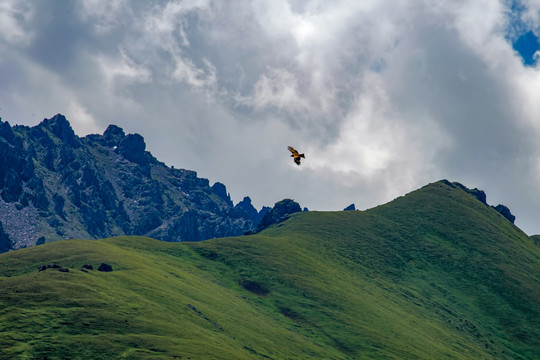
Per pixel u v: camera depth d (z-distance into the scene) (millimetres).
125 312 127375
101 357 106875
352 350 167250
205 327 139000
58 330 112688
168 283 167750
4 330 109188
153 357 108938
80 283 136750
